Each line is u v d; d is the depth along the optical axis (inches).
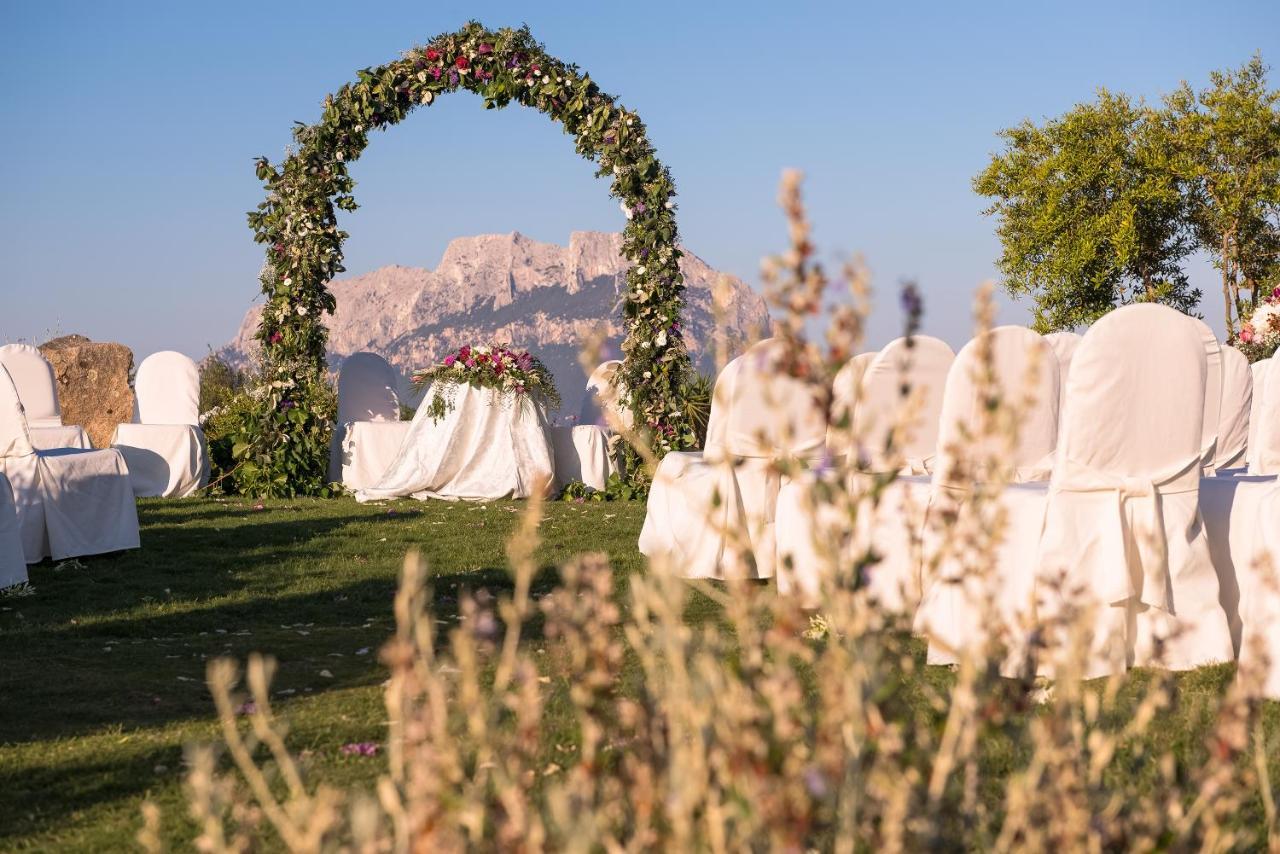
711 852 54.4
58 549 294.5
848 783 53.6
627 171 472.7
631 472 466.3
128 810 118.9
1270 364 201.8
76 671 181.6
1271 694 147.9
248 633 212.1
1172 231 1174.3
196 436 485.1
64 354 713.6
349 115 484.4
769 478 247.3
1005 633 71.4
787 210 59.2
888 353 209.5
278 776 123.3
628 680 142.4
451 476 452.1
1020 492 171.6
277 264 483.2
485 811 58.9
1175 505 165.5
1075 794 62.4
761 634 63.1
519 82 481.7
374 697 162.7
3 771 132.1
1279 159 1101.1
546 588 255.0
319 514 400.2
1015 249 1182.9
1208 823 67.8
